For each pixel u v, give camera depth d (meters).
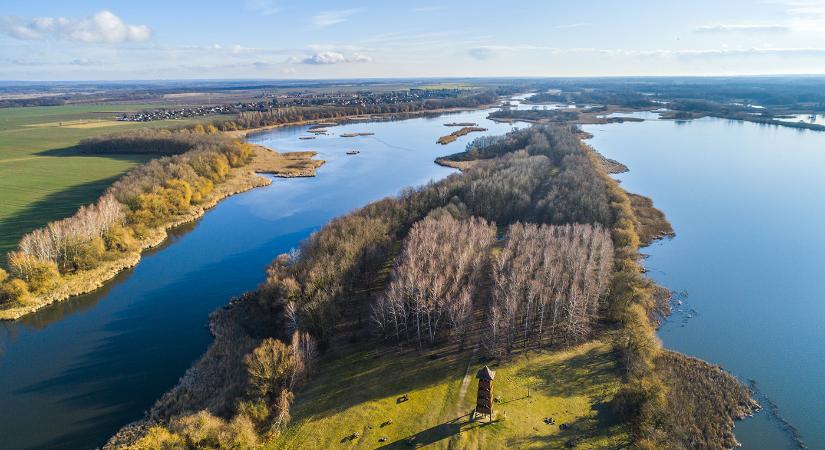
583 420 64.69
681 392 71.50
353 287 100.81
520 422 63.97
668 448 58.22
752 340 88.38
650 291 96.94
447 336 84.81
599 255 102.06
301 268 96.00
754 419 68.31
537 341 83.56
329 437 62.75
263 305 95.19
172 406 73.69
